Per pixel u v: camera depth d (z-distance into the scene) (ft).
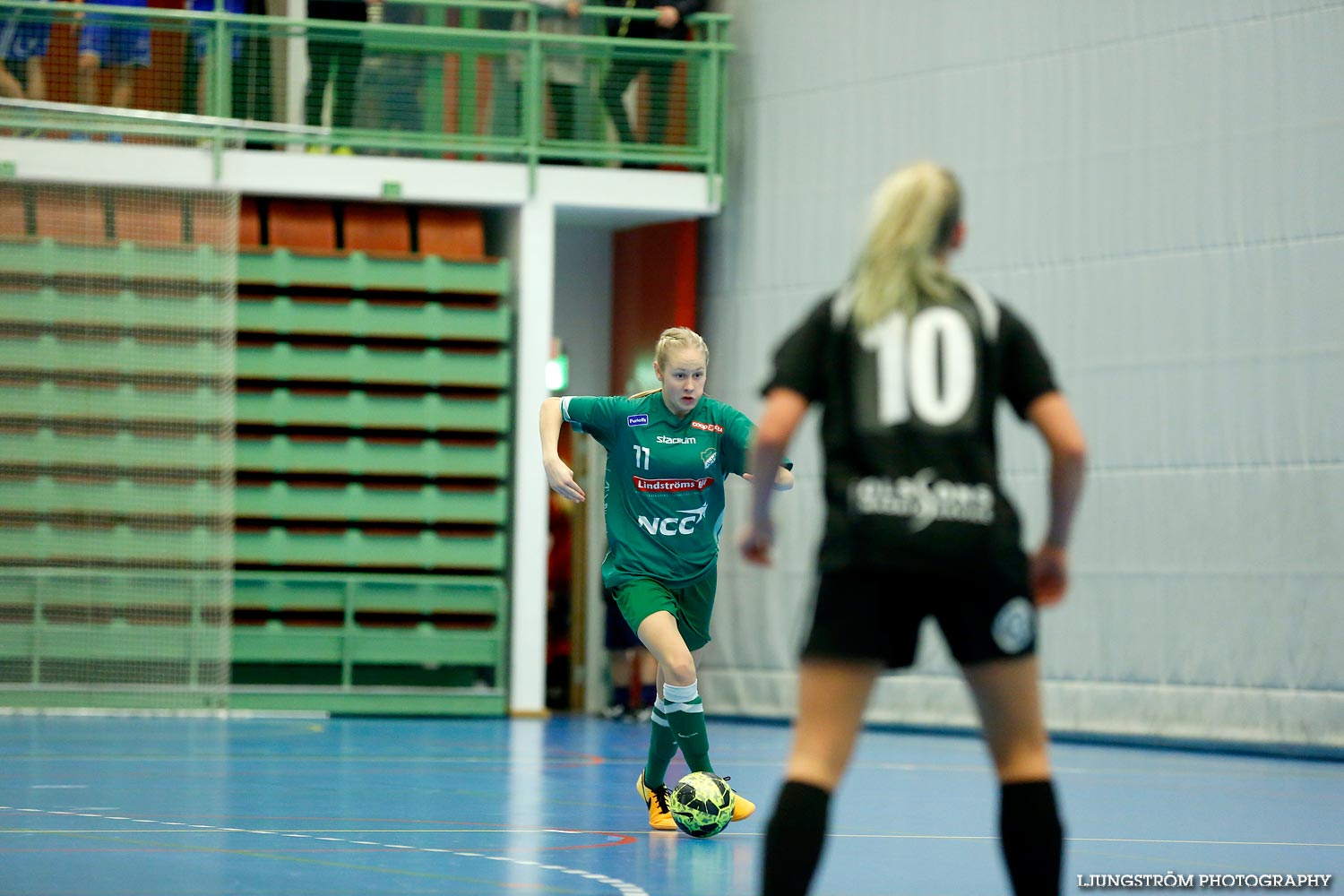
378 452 138.62
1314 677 106.93
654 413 58.03
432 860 49.47
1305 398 108.37
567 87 138.92
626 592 58.49
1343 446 106.42
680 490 57.77
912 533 30.14
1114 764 99.66
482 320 139.33
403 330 138.21
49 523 133.59
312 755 91.86
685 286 144.46
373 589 135.74
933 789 78.59
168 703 131.85
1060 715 120.06
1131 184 118.11
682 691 56.75
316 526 140.05
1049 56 123.24
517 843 54.34
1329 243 107.65
